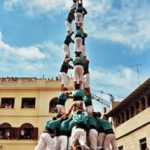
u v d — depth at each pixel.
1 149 41.31
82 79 16.19
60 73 17.48
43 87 44.19
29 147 41.56
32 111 43.41
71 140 13.98
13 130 42.53
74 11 18.28
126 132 35.78
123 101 35.78
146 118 31.48
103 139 15.05
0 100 44.12
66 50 17.77
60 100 16.72
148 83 30.20
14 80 44.97
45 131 14.92
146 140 31.30
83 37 17.52
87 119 14.70
